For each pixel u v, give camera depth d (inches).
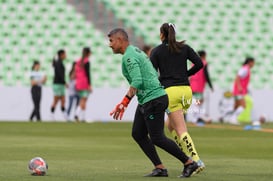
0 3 3801.7
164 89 1240.8
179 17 3919.8
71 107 3314.5
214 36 3905.0
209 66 3841.0
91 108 3503.9
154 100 1136.2
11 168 1305.4
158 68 1259.2
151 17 3887.8
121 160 1494.8
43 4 3818.9
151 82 1138.7
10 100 3459.6
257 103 3673.7
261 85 3853.3
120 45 1141.1
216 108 3567.9
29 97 3469.5
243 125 3112.7
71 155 1608.0
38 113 3270.2
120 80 3710.6
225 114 3449.8
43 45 3747.5
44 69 3693.4
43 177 1157.1
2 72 3668.8
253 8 3988.7
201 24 3919.8
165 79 1244.5
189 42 3880.4
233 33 3919.8
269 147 1891.0
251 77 3850.9
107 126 2866.6
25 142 1993.1
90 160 1489.9
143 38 3841.0
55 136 2267.5
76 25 3801.7
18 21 3777.1
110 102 3521.2
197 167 1170.6
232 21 3944.4
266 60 3900.1
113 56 3737.7
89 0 3850.9
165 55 1241.4
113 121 3336.6
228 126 2994.6
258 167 1365.7
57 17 3806.6
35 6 3811.5
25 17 3789.4
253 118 3663.9
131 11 3880.4
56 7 3821.4
